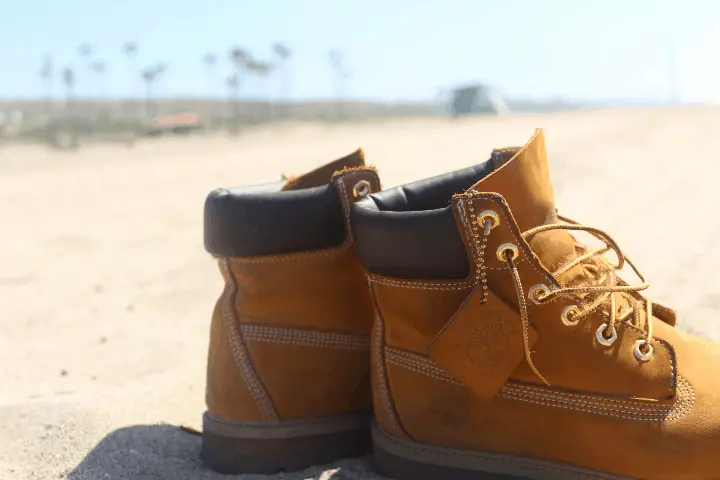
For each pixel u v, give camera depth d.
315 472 0.64
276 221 0.64
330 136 9.49
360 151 0.69
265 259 0.65
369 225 0.60
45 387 0.94
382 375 0.62
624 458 0.56
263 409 0.66
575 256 0.59
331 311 0.66
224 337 0.67
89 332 1.21
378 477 0.63
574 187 2.78
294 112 25.95
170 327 1.22
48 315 1.33
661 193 2.56
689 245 1.64
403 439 0.62
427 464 0.61
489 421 0.59
